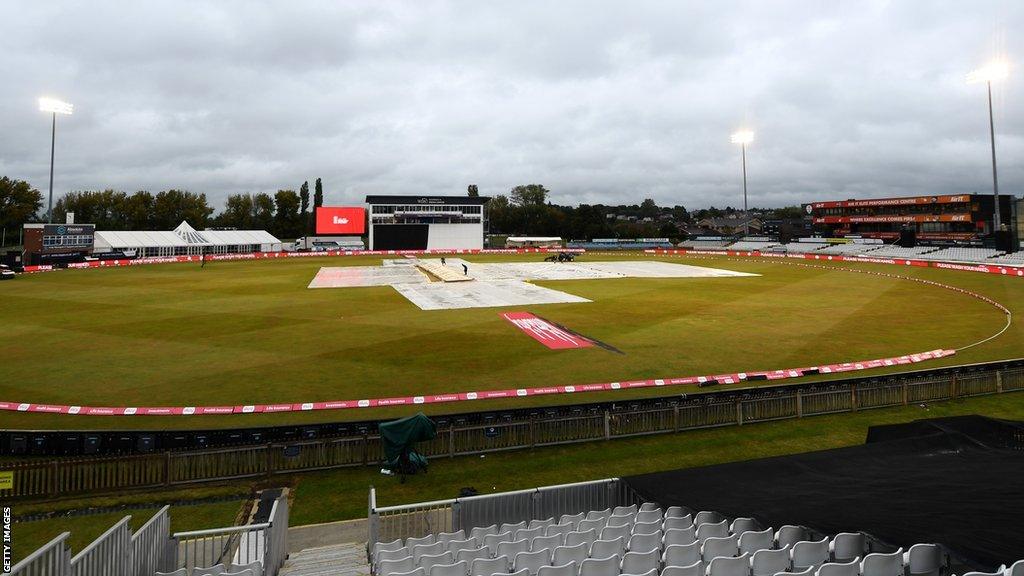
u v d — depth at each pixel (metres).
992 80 62.16
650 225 186.62
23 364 22.70
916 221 101.88
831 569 6.64
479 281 54.25
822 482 10.06
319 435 14.31
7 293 44.84
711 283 52.31
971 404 18.34
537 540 8.31
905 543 7.31
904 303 39.19
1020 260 62.84
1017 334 28.47
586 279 56.22
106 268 71.75
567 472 13.93
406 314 34.72
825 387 17.78
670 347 25.89
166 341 26.95
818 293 44.69
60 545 5.99
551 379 20.88
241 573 7.42
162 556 8.91
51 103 67.00
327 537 11.00
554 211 180.62
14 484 12.62
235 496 12.82
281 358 23.75
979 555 6.82
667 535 8.31
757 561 7.25
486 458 14.88
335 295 43.91
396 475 13.86
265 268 72.06
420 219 115.56
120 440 13.61
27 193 114.19
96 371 21.73
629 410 16.20
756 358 23.94
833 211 117.88
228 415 17.23
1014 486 9.40
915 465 10.77
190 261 86.69
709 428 16.78
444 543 8.87
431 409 17.80
